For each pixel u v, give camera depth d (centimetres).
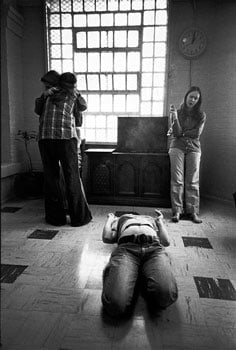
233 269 222
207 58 420
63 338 147
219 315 167
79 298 181
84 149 429
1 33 399
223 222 331
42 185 436
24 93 458
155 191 389
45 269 218
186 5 412
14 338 146
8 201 414
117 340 145
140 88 448
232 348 142
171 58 427
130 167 390
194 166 335
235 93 387
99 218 342
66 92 309
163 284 161
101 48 443
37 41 445
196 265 227
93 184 400
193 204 338
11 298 180
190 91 338
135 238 187
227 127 401
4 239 276
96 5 432
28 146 464
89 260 233
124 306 157
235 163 396
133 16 430
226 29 392
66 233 292
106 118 464
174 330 153
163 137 402
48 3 438
